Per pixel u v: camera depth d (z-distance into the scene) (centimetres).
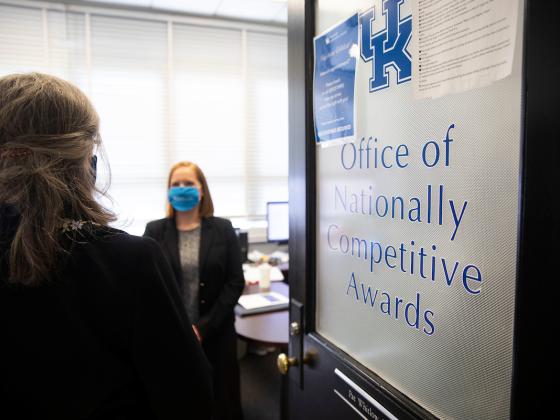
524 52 51
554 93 47
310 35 103
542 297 50
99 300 66
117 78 345
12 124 62
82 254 66
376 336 84
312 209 105
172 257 201
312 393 108
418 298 72
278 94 396
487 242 59
